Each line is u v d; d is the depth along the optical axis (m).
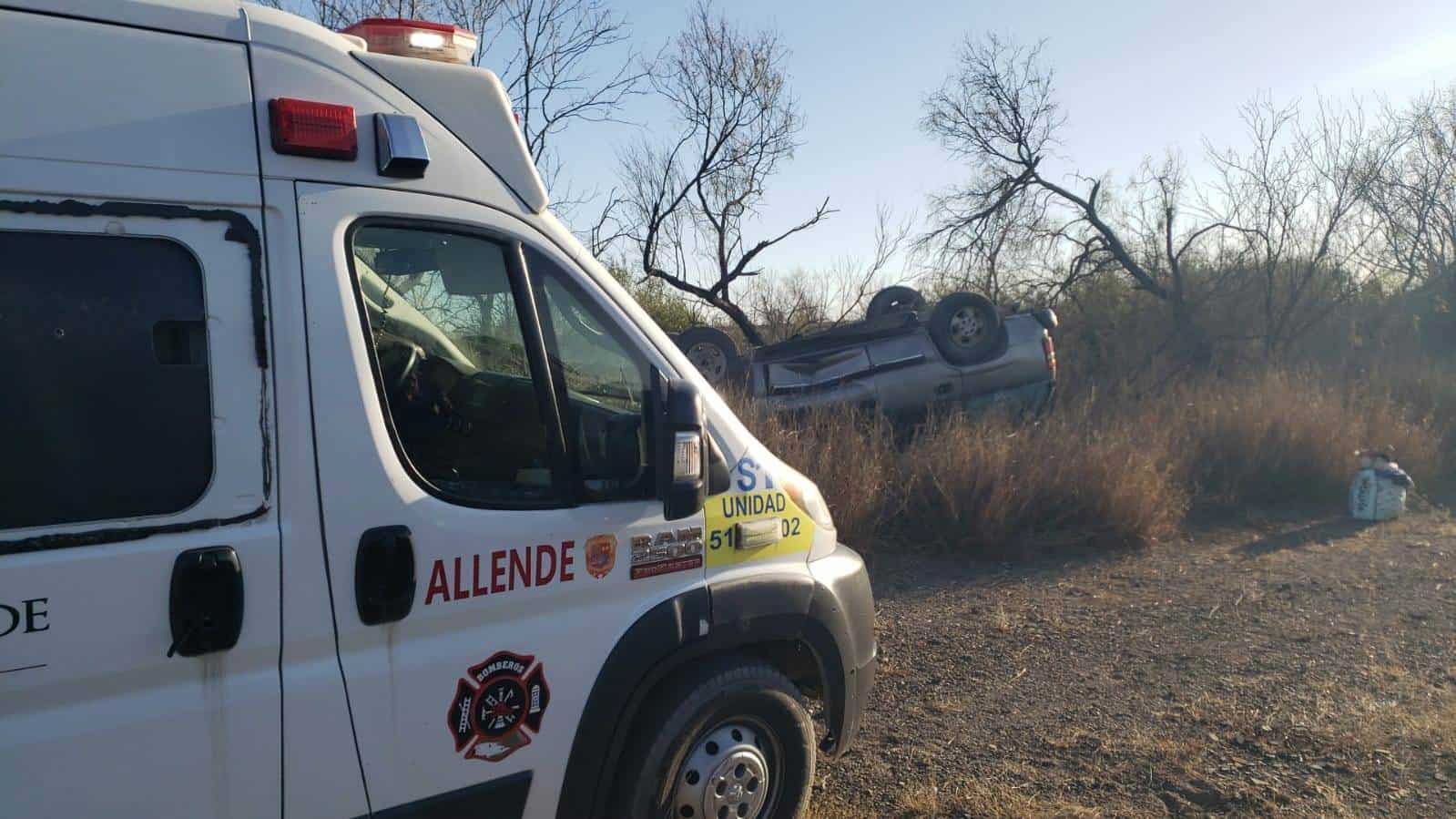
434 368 2.90
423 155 2.61
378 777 2.52
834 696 3.57
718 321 15.52
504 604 2.70
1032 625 6.20
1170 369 14.19
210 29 2.38
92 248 2.19
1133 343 15.21
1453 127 17.05
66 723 2.12
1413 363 13.77
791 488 3.45
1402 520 9.05
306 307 2.41
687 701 3.08
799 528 3.45
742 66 14.51
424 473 2.64
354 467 2.45
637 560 2.96
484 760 2.70
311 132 2.43
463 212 2.73
